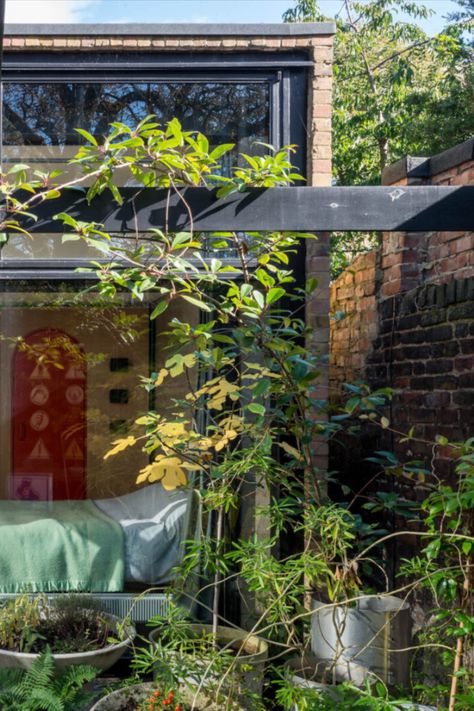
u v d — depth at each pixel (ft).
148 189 11.67
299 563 10.48
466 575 9.27
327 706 9.32
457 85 41.01
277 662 13.24
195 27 15.19
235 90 15.57
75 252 15.14
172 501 15.38
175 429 12.71
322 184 15.37
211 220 11.68
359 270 18.86
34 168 15.34
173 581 14.20
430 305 14.67
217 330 14.69
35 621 13.46
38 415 15.53
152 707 10.61
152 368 15.46
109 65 15.25
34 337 15.49
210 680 10.62
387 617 11.14
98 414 15.55
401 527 15.33
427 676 11.50
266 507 11.85
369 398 12.02
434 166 16.02
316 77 15.37
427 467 14.62
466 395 13.32
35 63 15.25
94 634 13.51
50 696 11.32
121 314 15.46
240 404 15.08
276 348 11.59
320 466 15.20
